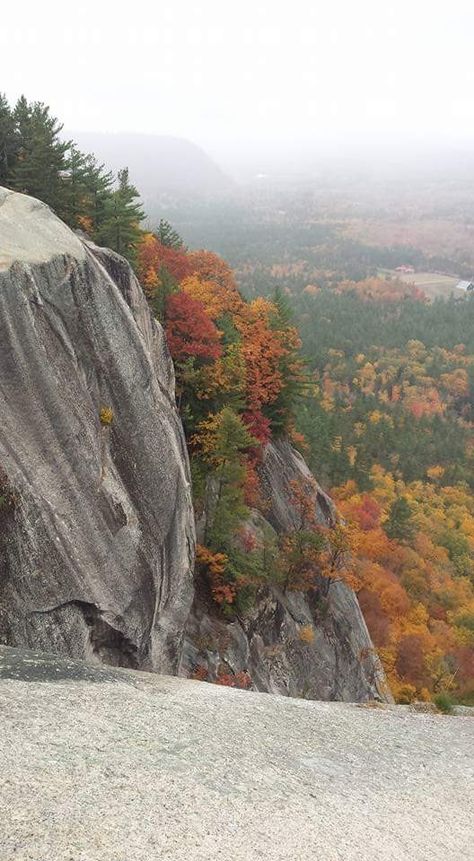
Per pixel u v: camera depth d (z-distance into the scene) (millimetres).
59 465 21266
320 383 154750
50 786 12000
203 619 33594
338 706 24172
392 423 127812
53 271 21984
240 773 14688
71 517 21328
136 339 26000
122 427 24734
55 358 21562
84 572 21531
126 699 17516
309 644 40938
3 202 24266
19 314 20375
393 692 52125
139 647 24656
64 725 14750
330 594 46344
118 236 38500
